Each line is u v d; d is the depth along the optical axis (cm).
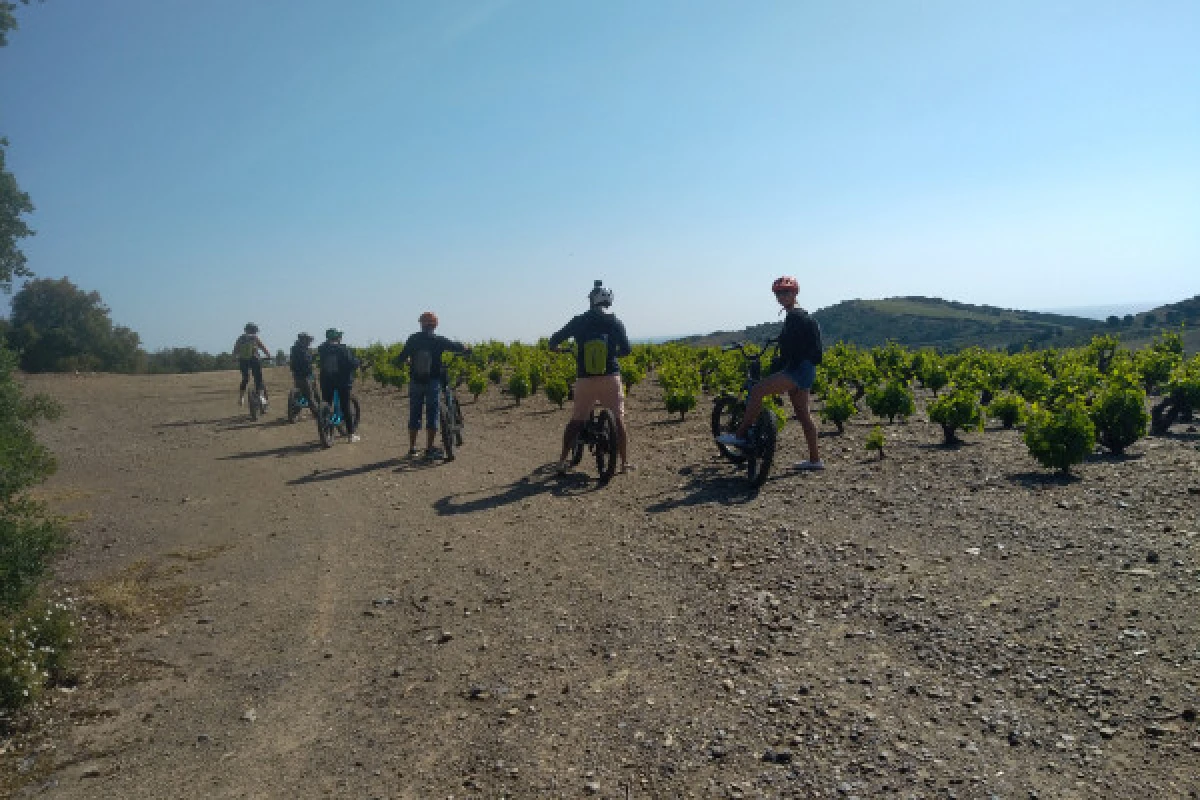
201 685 459
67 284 6450
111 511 896
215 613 574
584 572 594
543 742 363
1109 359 1541
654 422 1309
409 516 810
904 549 558
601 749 351
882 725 343
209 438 1455
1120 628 400
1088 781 290
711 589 530
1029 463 761
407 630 520
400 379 2123
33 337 4128
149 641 526
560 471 932
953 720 341
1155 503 585
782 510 689
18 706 426
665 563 592
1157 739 309
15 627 464
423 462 1098
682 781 320
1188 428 908
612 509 760
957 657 396
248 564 686
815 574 532
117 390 2552
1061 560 501
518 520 757
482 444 1223
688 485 823
